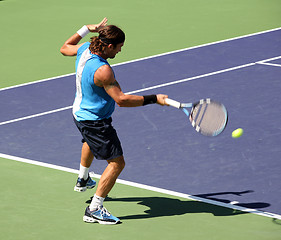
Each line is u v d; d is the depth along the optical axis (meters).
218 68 37.12
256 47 41.44
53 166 24.53
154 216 20.58
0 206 21.19
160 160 24.97
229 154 25.44
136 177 23.53
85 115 19.72
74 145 26.61
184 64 37.97
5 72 37.19
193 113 19.08
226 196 21.97
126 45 42.09
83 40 44.22
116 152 19.72
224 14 50.50
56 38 44.31
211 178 23.39
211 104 19.02
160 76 35.88
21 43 43.25
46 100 32.38
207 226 19.84
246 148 25.97
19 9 52.22
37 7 52.75
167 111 30.16
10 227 19.77
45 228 19.73
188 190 22.47
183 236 19.22
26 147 26.42
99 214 20.02
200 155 25.36
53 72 37.16
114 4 53.69
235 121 28.88
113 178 19.94
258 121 28.86
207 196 22.02
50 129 28.39
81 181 21.83
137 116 29.62
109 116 19.94
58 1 54.75
